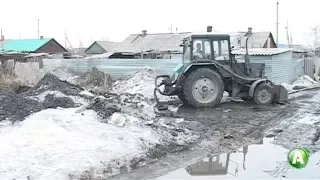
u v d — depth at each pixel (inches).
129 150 281.9
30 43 1988.2
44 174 230.8
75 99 475.5
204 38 527.2
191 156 292.8
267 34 1624.0
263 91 536.1
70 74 866.8
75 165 246.7
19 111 390.3
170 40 1596.9
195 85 506.6
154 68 804.6
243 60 629.3
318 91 731.4
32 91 554.6
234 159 285.7
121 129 330.3
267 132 367.9
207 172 254.8
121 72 824.9
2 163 242.7
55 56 1307.8
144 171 257.4
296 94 679.1
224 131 372.8
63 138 291.4
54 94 492.4
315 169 259.0
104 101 413.7
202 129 376.2
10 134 301.9
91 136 302.0
